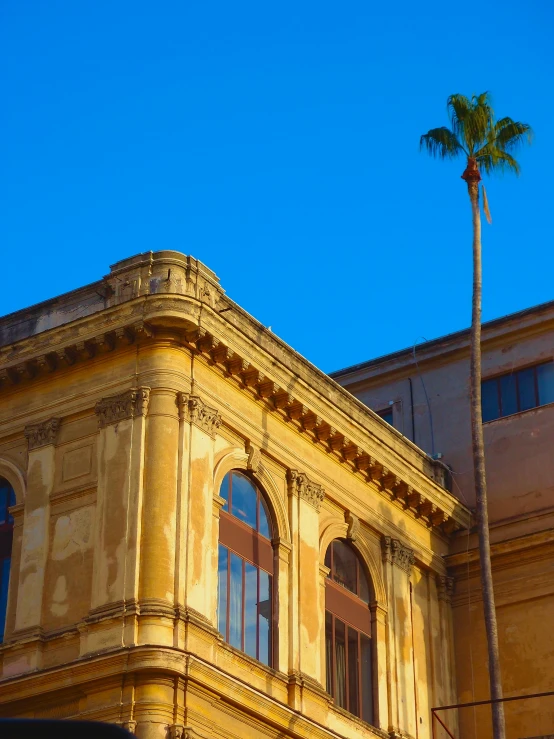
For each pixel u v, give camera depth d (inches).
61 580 1008.2
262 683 1037.2
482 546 1168.2
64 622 987.9
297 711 1032.8
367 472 1274.6
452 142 1317.7
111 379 1065.5
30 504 1058.1
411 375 1552.7
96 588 977.5
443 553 1398.9
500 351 1496.1
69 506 1038.4
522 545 1360.7
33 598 1010.1
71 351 1079.6
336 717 1111.6
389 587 1270.9
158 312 1034.1
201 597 988.6
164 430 1021.2
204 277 1091.3
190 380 1053.8
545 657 1311.5
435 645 1328.7
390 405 1552.7
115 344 1064.2
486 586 1155.9
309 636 1115.3
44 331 1096.8
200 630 964.0
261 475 1123.3
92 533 1010.7
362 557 1253.1
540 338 1475.1
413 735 1222.9
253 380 1118.4
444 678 1322.6
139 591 959.0
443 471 1443.2
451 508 1385.3
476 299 1245.7
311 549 1160.8
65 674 937.5
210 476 1047.0
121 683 913.5
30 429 1092.5
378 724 1186.6
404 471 1312.7
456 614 1379.2
